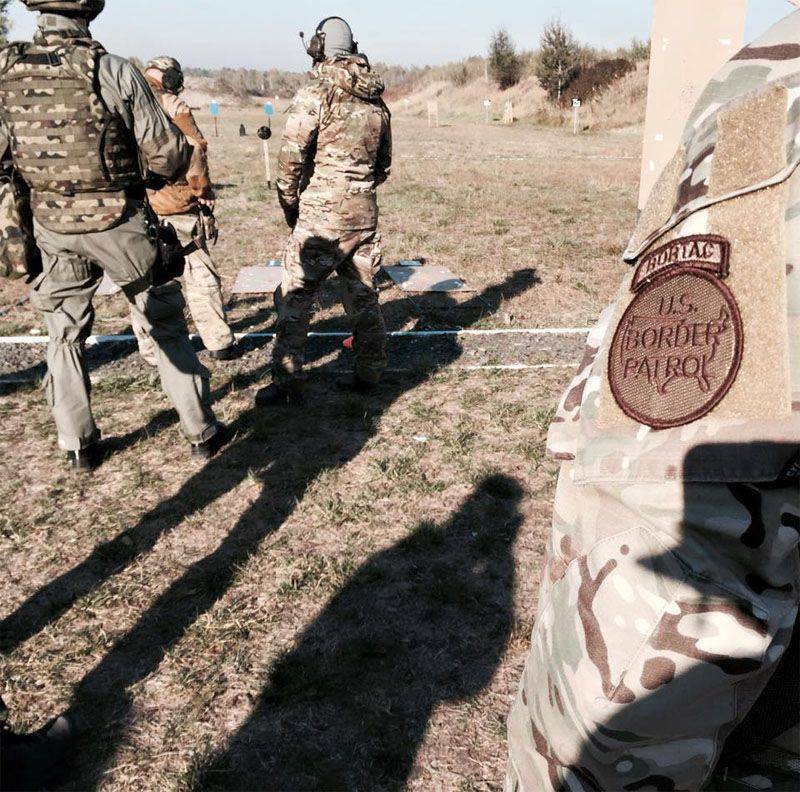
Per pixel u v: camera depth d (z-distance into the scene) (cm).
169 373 364
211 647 257
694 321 79
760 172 76
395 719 229
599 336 97
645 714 82
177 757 217
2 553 307
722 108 82
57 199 310
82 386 360
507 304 641
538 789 98
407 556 305
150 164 318
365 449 390
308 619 270
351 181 401
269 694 238
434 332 564
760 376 75
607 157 1786
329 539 316
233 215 1011
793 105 76
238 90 6050
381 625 267
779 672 89
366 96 390
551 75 3241
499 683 242
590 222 976
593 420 87
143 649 257
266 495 348
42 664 250
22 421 421
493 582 290
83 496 348
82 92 297
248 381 474
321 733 224
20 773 197
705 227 79
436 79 4866
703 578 78
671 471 79
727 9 161
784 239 74
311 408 438
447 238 877
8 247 314
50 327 348
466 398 452
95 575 294
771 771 92
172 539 316
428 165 1552
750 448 75
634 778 87
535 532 322
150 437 401
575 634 87
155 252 328
